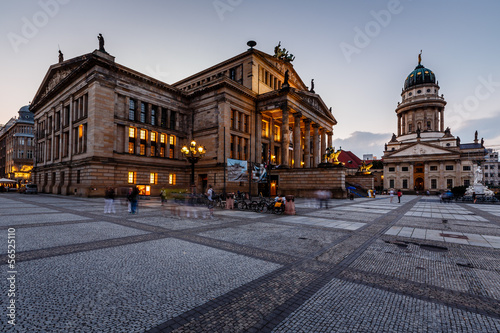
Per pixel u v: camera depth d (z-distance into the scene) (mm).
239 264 7020
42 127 51562
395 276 6316
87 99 35344
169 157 42094
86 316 4238
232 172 29109
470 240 10336
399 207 26047
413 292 5406
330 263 7250
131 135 37000
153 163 38969
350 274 6418
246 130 45094
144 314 4352
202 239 9906
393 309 4664
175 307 4613
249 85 45938
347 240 10172
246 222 14328
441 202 36656
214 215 17234
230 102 41219
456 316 4449
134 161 36406
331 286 5660
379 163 105062
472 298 5168
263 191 43656
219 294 5180
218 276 6133
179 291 5285
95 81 32875
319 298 5066
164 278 5957
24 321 4027
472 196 37062
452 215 19156
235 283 5738
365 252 8453
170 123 43031
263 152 49625
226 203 21672
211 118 41594
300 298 5055
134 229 11719
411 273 6531
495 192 43719
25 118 84938
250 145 44656
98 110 32875
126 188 33625
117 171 34594
